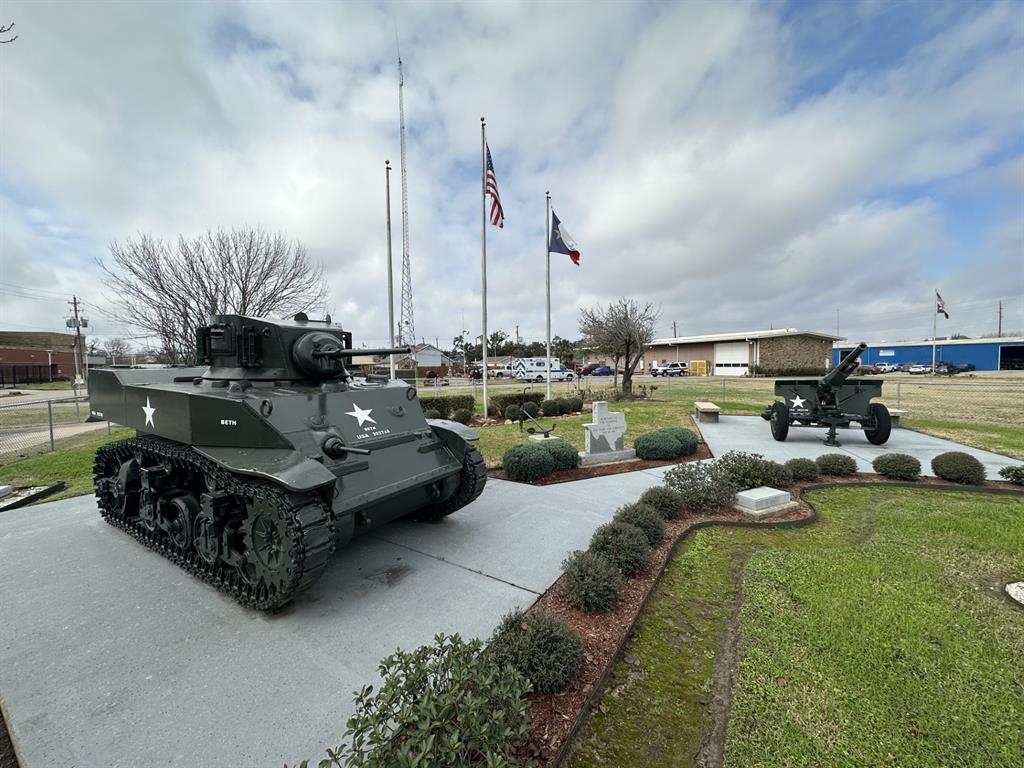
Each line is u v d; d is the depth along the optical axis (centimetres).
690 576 421
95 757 236
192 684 290
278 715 263
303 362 480
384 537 520
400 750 179
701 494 584
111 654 321
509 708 212
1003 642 316
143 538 508
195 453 423
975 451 927
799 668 293
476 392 2444
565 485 720
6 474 827
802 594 375
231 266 1388
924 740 240
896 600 366
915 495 651
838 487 686
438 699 201
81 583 426
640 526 480
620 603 372
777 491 611
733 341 4788
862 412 983
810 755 232
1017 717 253
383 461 437
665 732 251
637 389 2450
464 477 516
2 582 428
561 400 1548
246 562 381
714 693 279
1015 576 407
